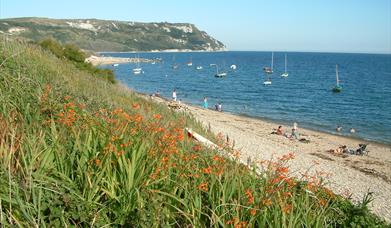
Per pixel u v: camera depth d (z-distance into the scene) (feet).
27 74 30.68
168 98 189.67
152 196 15.03
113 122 19.67
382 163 78.43
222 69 451.12
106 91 51.03
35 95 24.79
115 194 15.24
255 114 150.82
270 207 15.88
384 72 407.85
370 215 21.89
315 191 20.21
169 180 16.19
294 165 64.13
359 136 113.39
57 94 27.35
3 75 25.30
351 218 19.92
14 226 12.00
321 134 113.70
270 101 191.83
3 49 35.27
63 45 100.68
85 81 54.44
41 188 13.64
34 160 15.02
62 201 13.89
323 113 157.07
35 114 20.45
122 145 16.17
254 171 19.25
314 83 287.89
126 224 14.06
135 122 20.10
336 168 67.62
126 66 485.56
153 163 16.42
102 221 13.94
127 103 49.96
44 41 95.40
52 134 17.87
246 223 14.42
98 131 18.35
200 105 172.65
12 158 15.24
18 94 23.72
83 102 28.12
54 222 12.79
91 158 16.29
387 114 155.43
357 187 55.72
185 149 20.76
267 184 17.53
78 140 17.19
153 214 14.06
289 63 595.47
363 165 75.97
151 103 68.33
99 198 14.98
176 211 15.51
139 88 241.35
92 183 15.07
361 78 334.03
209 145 30.58
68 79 43.83
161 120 30.19
